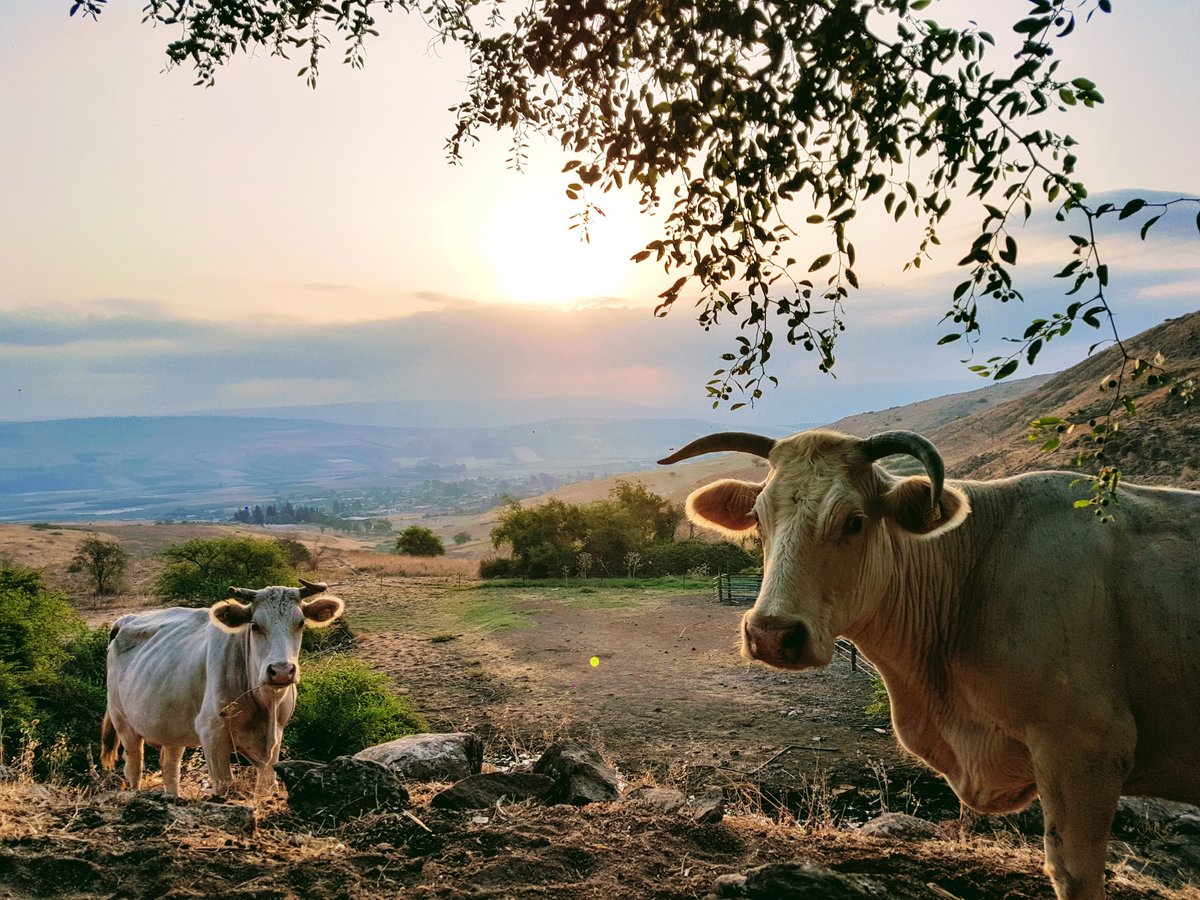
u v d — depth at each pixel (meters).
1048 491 3.89
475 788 5.32
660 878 3.87
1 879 3.36
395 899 3.52
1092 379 65.62
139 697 8.05
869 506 3.67
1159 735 3.50
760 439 4.09
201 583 26.97
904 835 6.57
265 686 7.20
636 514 46.88
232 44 4.11
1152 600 3.46
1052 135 2.43
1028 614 3.61
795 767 12.07
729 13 2.91
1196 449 31.23
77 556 39.97
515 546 45.09
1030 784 3.87
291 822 4.77
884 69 2.72
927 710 4.12
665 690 17.66
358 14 4.15
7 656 12.42
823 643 3.45
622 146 3.21
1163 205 2.25
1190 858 5.93
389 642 24.80
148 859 3.61
